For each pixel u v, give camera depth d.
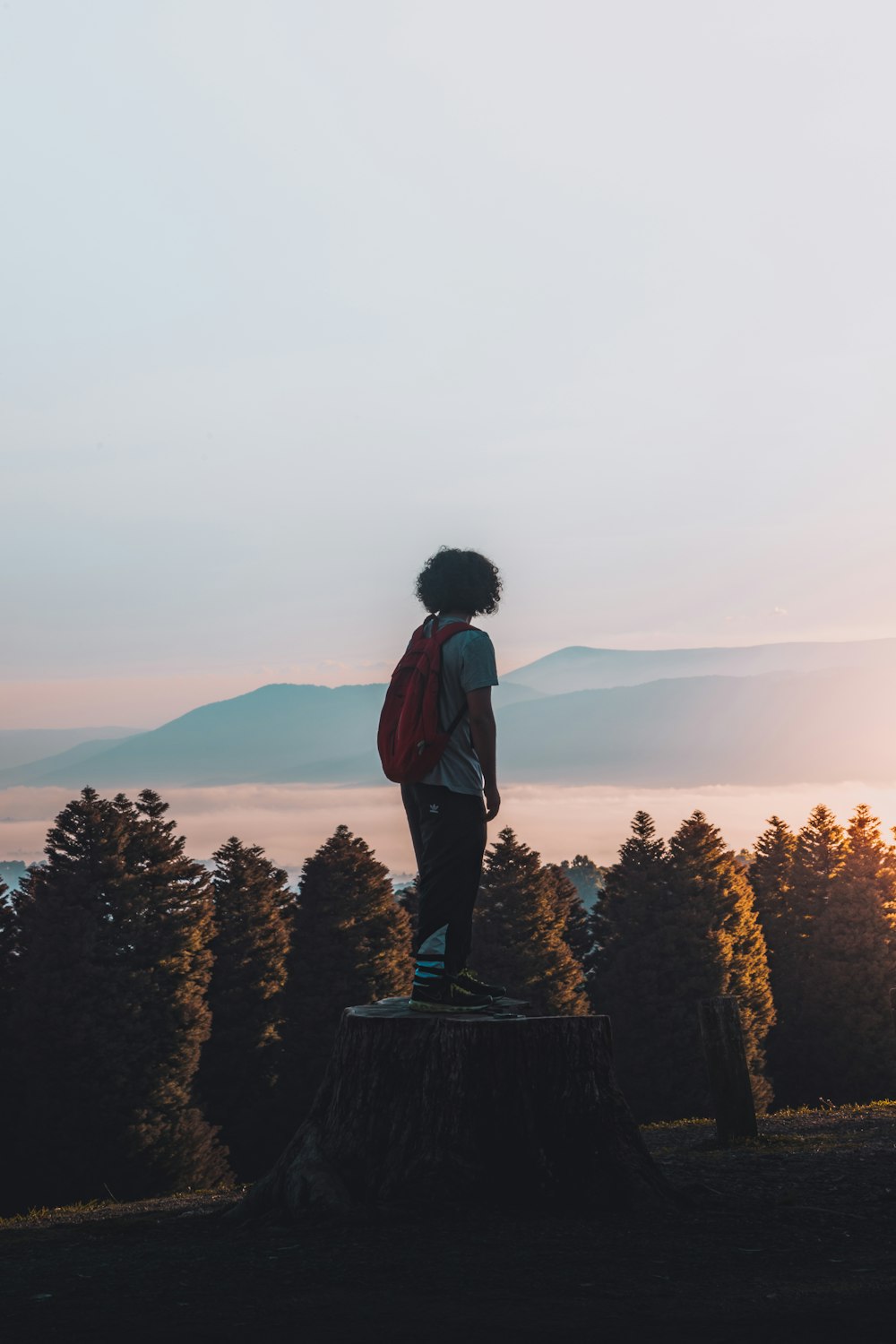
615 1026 54.91
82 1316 4.08
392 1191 5.69
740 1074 10.91
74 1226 6.69
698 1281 4.40
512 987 54.00
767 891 63.47
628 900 56.69
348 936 50.91
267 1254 5.01
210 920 45.59
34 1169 39.62
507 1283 4.39
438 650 5.85
